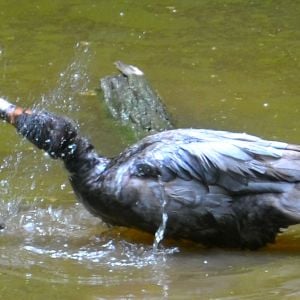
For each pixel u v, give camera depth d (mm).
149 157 11273
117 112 15672
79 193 11625
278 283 10164
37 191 13117
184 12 21469
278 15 21156
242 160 11109
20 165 13898
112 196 11305
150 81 17422
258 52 18953
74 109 16016
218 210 11156
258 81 17422
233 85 17219
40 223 12203
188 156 11172
